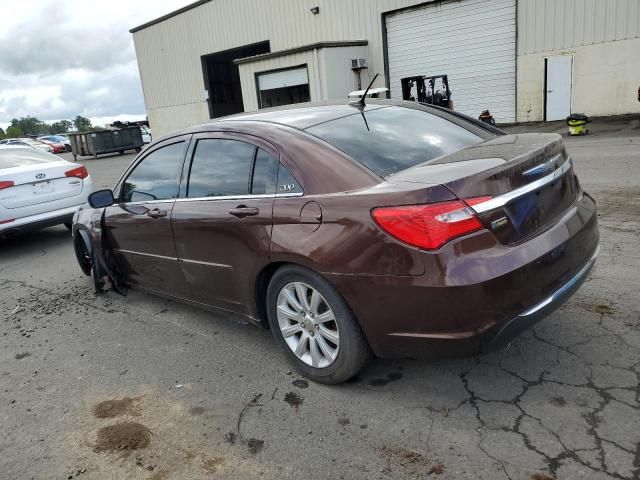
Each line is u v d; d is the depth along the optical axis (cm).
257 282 332
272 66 2123
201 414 302
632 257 455
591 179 776
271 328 338
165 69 2941
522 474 229
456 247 247
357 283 271
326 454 257
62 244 788
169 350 388
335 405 296
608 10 1530
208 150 369
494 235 254
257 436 277
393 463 246
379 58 2044
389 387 307
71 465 270
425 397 294
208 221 350
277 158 317
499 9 1719
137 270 455
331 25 2152
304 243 289
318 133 324
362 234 266
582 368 302
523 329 261
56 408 325
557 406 271
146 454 272
